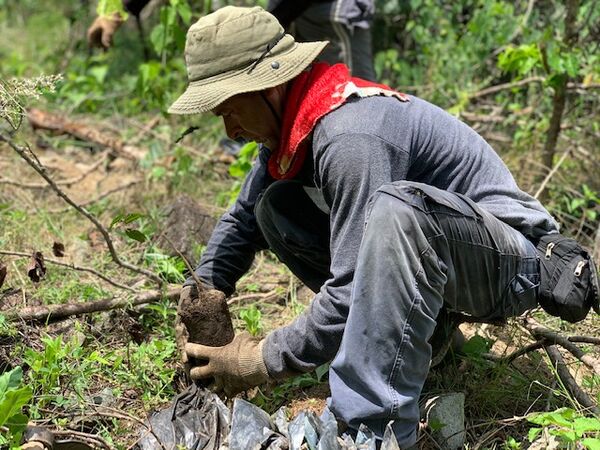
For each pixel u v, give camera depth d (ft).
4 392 7.03
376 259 6.86
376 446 7.09
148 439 7.64
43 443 7.04
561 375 8.55
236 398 7.85
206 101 7.38
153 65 15.52
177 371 8.80
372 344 6.92
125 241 11.82
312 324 7.20
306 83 7.54
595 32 14.44
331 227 7.38
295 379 8.82
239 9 7.61
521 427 8.11
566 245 7.64
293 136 7.45
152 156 14.61
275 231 8.36
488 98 16.46
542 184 12.14
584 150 13.65
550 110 14.71
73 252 11.51
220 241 8.82
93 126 17.01
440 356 8.09
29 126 16.51
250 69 7.46
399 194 6.93
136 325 8.91
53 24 24.90
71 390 8.38
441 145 7.64
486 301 7.64
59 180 14.47
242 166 12.51
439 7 17.42
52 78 8.54
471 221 7.20
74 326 9.45
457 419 7.84
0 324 8.83
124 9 13.32
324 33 13.48
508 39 15.21
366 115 7.30
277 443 7.07
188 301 8.04
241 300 10.57
